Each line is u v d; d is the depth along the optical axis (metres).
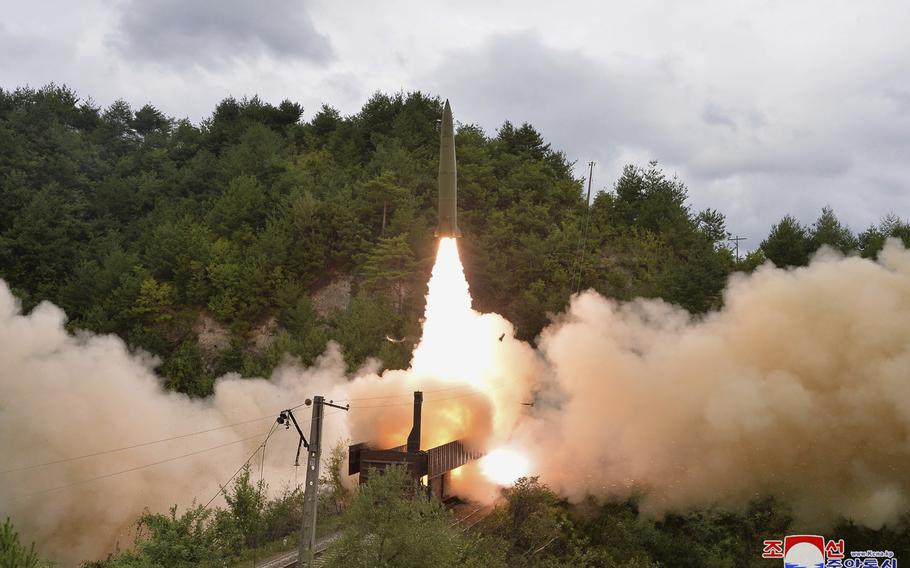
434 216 81.94
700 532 47.03
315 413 31.95
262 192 91.38
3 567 26.16
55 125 103.56
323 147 103.81
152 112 124.75
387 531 29.16
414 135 97.94
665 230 84.19
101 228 92.19
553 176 96.12
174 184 97.62
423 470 41.03
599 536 45.72
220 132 112.69
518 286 74.56
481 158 89.69
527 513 42.22
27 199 89.06
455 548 32.44
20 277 81.75
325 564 29.36
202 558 36.47
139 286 78.00
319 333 70.31
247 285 77.25
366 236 81.38
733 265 76.81
